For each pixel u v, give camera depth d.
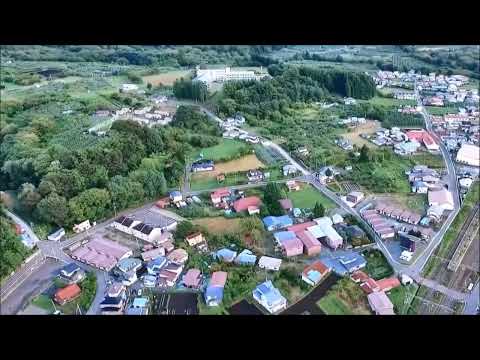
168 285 106.94
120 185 134.00
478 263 116.38
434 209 135.62
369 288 104.56
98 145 151.62
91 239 122.56
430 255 118.19
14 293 103.88
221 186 149.62
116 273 109.56
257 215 132.62
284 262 114.12
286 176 156.62
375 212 134.38
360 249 119.62
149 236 121.00
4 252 108.81
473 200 145.50
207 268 112.12
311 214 133.38
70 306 100.31
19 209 134.38
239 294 103.50
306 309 99.81
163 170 150.38
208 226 127.38
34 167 141.25
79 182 133.38
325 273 109.06
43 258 115.00
